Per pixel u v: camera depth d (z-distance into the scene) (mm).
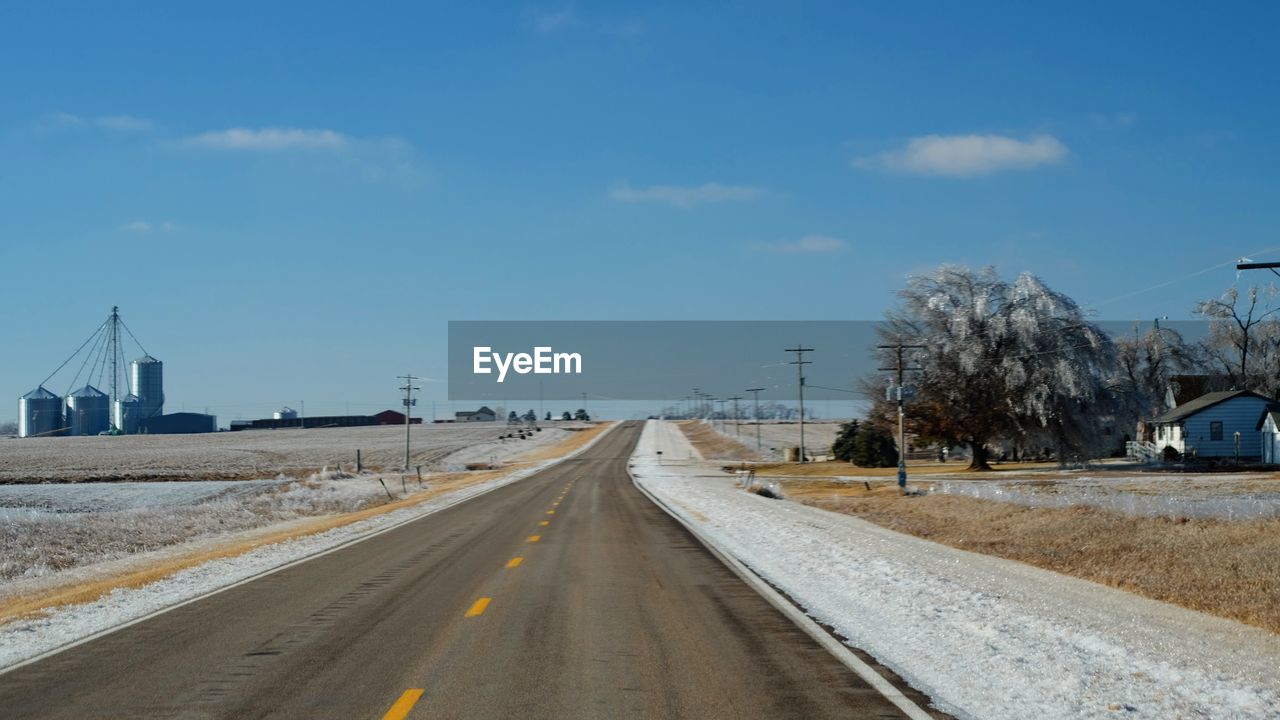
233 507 45438
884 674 9883
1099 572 19141
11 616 14297
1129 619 13250
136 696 9227
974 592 15484
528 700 8914
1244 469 64438
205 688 9508
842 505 42188
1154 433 86875
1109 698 8938
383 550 23141
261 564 20500
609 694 9117
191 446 142500
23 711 8750
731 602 14664
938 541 26625
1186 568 18859
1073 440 66688
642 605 14398
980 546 24734
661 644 11469
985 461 69500
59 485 77312
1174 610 14359
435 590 16141
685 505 39812
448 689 9344
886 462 82000
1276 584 16438
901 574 17641
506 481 66688
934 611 13727
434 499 47469
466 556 21500
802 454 91688
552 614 13625
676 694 9102
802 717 8320
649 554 21641
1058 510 30000
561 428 199375
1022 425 66688
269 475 86875
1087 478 57219
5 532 32156
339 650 11258
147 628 12953
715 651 11047
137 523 37125
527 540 25234
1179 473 61250
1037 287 67750
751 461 101062
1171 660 10516
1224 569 18297
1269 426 70312
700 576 17781
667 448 130125
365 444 143875
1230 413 74562
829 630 12344
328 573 18719
